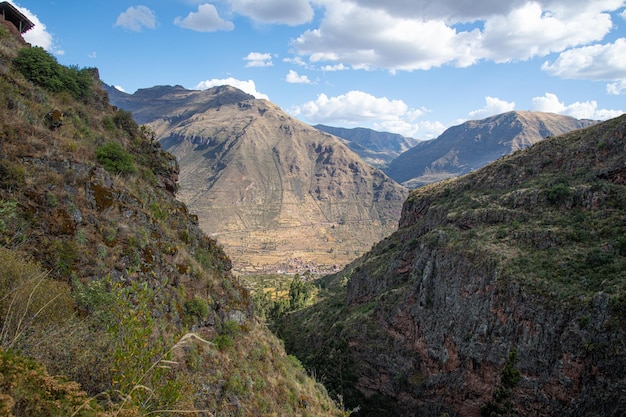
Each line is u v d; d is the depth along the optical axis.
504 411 38.47
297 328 91.56
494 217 58.06
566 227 48.81
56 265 14.66
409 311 58.88
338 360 59.59
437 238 61.56
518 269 45.22
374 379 57.84
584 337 35.88
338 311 85.44
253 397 21.14
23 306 9.91
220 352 21.56
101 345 10.19
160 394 8.80
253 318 30.55
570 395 35.62
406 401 52.28
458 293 50.75
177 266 22.30
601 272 40.00
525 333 40.69
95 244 16.80
